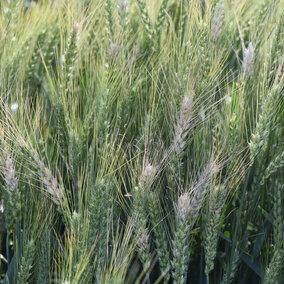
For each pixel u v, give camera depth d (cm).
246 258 108
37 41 126
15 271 104
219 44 117
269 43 114
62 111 107
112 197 102
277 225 106
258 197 109
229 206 110
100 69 113
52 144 111
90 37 125
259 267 108
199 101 106
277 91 103
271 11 123
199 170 108
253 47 115
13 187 104
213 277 112
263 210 111
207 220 103
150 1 125
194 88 105
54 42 128
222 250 115
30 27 125
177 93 107
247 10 128
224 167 108
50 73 126
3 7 124
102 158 104
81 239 98
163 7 122
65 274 98
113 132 108
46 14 130
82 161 108
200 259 111
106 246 101
